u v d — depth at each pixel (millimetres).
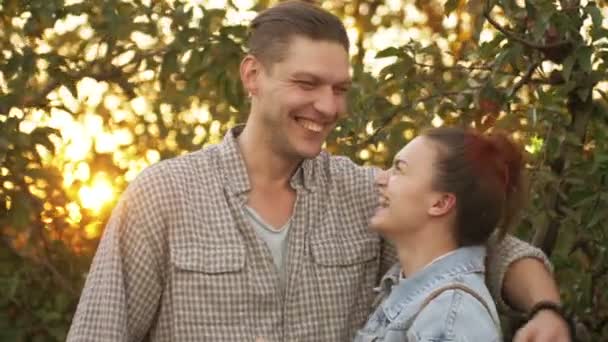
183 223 3092
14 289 4602
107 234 3107
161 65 4902
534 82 3896
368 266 3232
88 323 3055
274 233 3152
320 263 3164
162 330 3104
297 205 3180
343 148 4359
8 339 4699
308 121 3084
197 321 3066
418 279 3045
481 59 3967
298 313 3135
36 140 4582
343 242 3201
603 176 3639
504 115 3947
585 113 3854
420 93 4316
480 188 3043
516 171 3129
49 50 5043
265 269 3117
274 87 3082
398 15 6770
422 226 3080
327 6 6656
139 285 3076
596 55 3748
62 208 4809
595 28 3635
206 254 3082
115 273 3057
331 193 3230
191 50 4781
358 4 6703
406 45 4129
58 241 4824
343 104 3139
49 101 4816
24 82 4723
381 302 3143
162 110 5406
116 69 4918
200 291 3066
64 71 4840
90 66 4891
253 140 3158
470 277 3008
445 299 2934
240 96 4758
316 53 3057
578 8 3670
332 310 3164
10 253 4777
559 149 3752
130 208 3094
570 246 3758
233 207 3129
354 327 3207
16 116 4496
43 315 4758
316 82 3062
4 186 4625
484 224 3072
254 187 3160
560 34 3701
